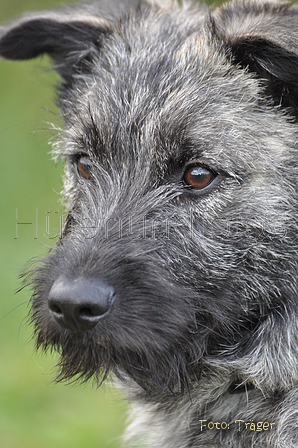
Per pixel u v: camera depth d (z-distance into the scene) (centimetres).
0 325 1487
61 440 1185
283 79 771
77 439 1187
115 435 1208
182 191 771
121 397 964
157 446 893
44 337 745
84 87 944
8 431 1208
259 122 782
